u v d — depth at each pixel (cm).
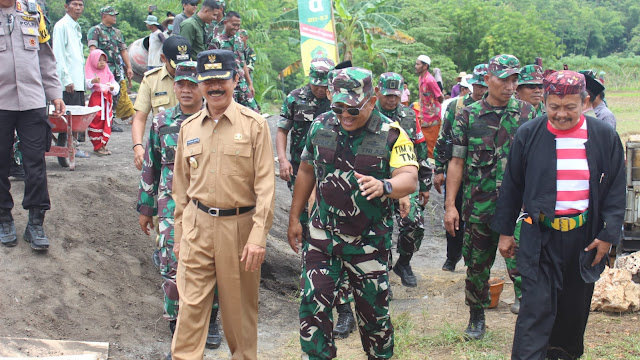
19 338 427
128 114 1025
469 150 499
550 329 385
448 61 4069
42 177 516
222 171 384
